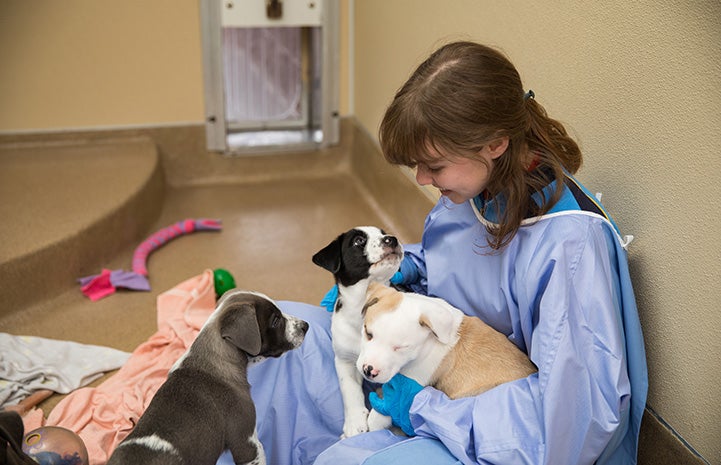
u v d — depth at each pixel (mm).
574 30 2133
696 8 1672
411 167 1756
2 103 3998
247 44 4367
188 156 4359
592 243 1741
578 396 1688
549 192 1788
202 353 1974
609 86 1999
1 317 3018
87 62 4031
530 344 1896
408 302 1839
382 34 3775
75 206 3469
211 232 3848
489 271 1980
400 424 1929
